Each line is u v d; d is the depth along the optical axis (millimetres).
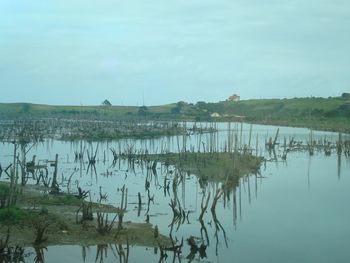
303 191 56031
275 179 65625
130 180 63094
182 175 60594
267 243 34656
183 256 31016
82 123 172000
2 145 107312
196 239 34938
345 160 90188
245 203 49031
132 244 32406
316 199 51094
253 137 140500
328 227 39281
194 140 131000
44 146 109312
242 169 71438
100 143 119812
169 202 48125
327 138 133375
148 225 37438
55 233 32875
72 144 115375
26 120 183500
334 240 35531
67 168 74062
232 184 61156
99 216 33750
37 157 87062
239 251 32531
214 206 43656
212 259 30734
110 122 186125
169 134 139875
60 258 29047
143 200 48812
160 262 29406
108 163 82000
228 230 38062
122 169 74375
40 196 44781
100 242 32156
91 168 74938
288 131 168250
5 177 61438
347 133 148000
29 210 36750
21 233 32344
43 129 145500
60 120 195750
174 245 32594
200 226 39125
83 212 35969
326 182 62688
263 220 41656
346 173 71500
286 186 59750
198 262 29953
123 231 34531
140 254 30703
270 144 111562
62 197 44562
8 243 30641
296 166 80438
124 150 93812
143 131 146750
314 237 36312
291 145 111688
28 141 111062
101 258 29422
